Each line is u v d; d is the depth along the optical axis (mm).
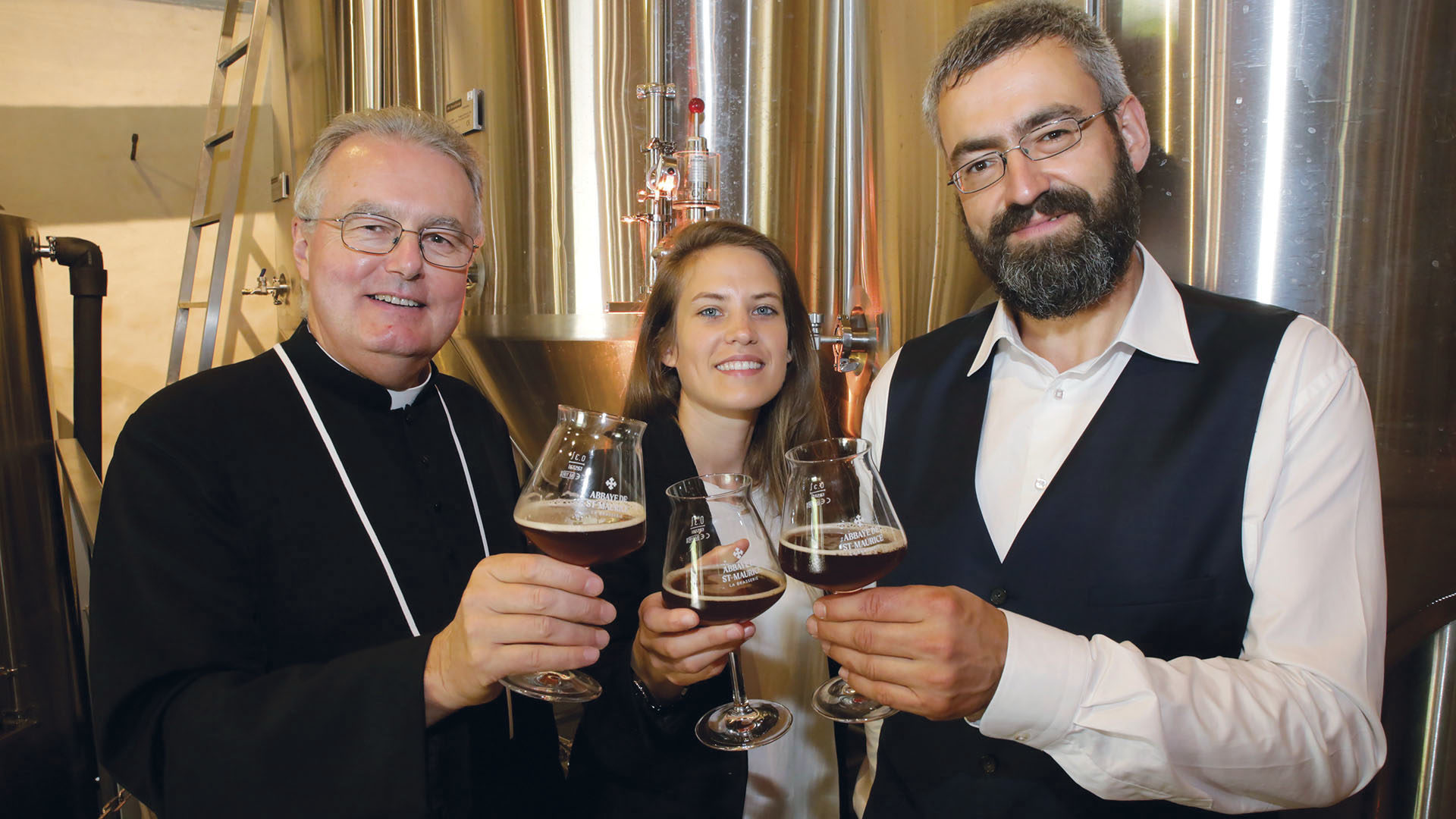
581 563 926
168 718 930
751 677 1374
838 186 1840
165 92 3934
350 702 885
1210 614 966
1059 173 1013
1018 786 1015
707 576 880
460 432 1376
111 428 3883
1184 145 1287
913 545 1153
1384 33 1134
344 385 1205
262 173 4137
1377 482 965
